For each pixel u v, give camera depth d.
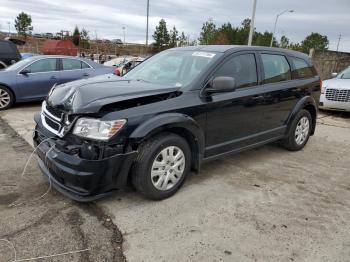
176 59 4.60
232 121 4.35
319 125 8.32
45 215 3.38
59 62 9.67
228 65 4.32
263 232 3.23
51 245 2.91
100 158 3.16
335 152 5.95
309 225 3.40
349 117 9.65
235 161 5.18
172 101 3.67
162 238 3.06
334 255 2.94
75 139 3.22
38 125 3.93
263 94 4.73
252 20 18.11
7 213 3.39
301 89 5.53
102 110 3.21
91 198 3.27
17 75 8.91
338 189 4.32
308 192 4.18
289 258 2.87
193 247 2.95
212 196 3.92
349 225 3.44
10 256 2.75
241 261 2.80
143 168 3.44
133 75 4.73
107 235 3.08
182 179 3.88
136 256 2.81
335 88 9.50
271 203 3.83
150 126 3.35
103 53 41.00
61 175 3.30
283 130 5.37
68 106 3.36
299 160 5.39
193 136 3.86
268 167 4.99
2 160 4.82
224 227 3.28
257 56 4.81
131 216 3.41
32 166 4.61
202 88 3.97
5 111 8.60
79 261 2.73
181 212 3.53
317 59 17.66
